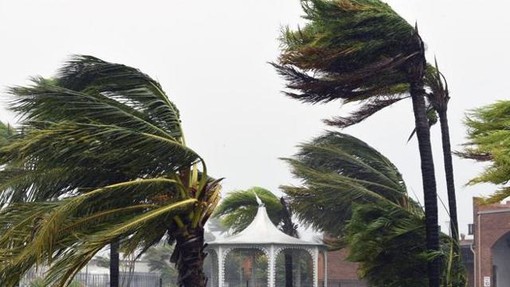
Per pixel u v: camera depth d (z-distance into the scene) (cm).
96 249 1273
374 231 1961
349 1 1748
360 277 2056
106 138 1326
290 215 3216
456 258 2019
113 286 2289
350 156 2328
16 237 1248
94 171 1366
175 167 1439
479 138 1496
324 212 2406
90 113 1364
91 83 1487
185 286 1528
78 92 1384
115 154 1348
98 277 4141
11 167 1323
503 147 1377
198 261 1538
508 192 1402
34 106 1354
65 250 1311
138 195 1405
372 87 1869
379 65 1773
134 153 1366
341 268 4947
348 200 2250
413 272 1970
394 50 1795
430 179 1828
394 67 1788
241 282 5384
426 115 1891
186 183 1537
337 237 2539
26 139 1279
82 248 1262
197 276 1533
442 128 2012
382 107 2019
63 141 1288
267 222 3136
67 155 1305
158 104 1480
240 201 3139
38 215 1267
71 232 1330
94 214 1369
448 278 1962
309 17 1781
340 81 1777
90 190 1386
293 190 2386
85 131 1304
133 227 1344
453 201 2022
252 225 3144
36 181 1346
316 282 3141
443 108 1998
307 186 2358
